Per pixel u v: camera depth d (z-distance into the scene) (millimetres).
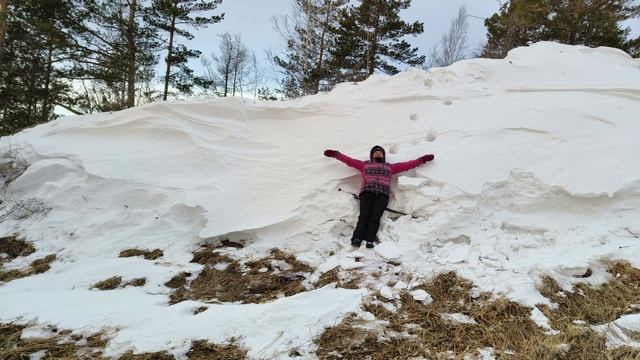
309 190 5160
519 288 3404
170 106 6777
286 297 3480
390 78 7238
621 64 7723
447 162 5141
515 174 4898
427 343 2854
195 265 4273
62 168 5910
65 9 13102
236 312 3191
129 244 4699
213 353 2740
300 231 4738
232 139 6422
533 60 7832
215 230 4777
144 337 2900
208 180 5625
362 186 4965
